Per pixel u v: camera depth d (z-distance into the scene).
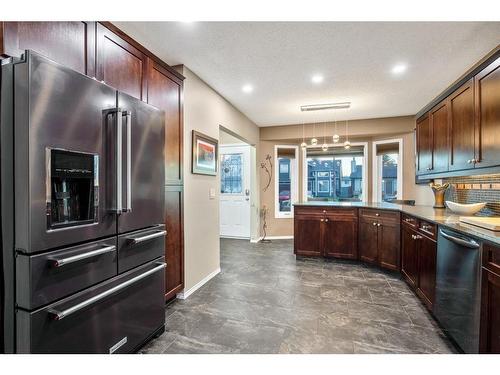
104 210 1.49
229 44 2.31
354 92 3.50
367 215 3.75
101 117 1.47
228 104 3.87
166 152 2.42
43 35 1.39
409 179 4.89
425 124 3.35
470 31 2.10
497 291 1.46
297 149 5.90
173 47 2.37
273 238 5.79
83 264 1.38
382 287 3.01
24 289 1.16
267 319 2.28
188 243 2.80
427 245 2.42
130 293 1.71
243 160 5.77
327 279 3.26
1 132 1.19
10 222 1.18
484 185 2.73
